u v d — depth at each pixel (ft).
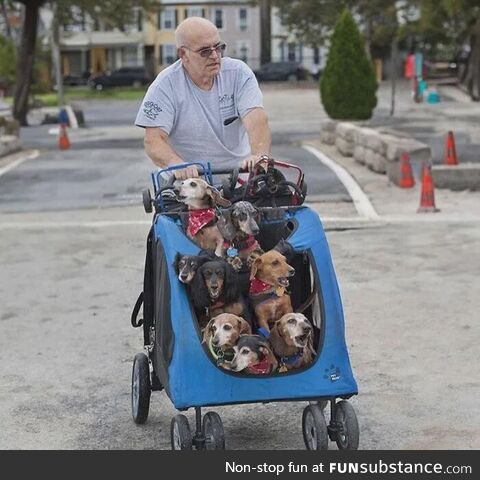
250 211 20.65
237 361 19.43
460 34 192.34
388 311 35.40
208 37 23.41
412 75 182.09
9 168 87.61
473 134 108.58
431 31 200.03
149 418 25.68
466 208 58.44
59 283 41.75
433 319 34.22
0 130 118.32
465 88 206.59
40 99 220.84
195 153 24.73
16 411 26.50
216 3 329.72
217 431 20.65
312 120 145.07
